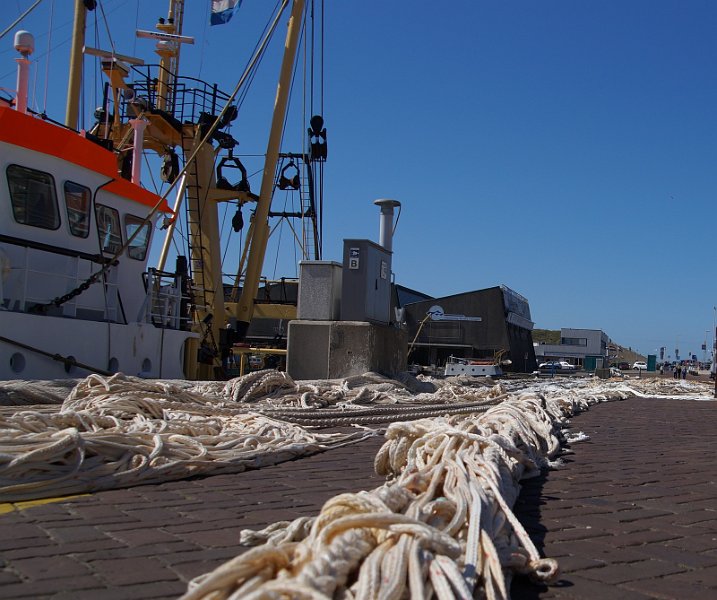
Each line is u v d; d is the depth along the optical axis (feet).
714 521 12.66
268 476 16.35
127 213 41.91
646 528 11.98
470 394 38.45
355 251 43.37
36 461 14.14
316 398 30.58
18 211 34.09
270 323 91.25
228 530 11.35
